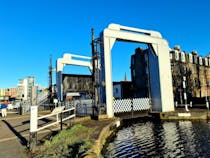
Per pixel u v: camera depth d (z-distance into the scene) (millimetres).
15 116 19719
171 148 8727
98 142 7191
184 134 11414
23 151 6277
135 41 18516
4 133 9609
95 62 16141
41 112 22344
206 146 8688
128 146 9352
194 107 23000
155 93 19781
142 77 31125
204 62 38344
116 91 35844
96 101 15523
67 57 28016
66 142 6777
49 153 5855
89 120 14492
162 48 20031
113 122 13023
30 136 6496
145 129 13922
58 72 26875
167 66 20094
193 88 34469
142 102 19750
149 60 20609
